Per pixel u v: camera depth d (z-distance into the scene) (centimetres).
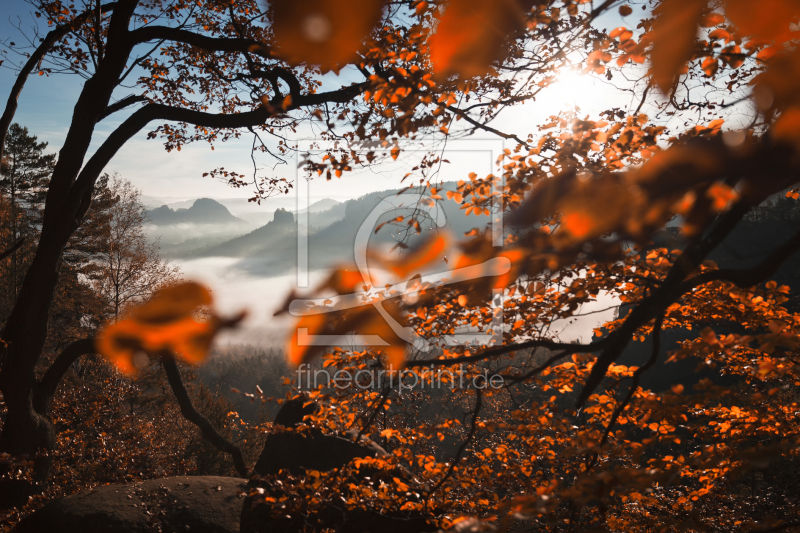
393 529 507
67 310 2392
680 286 189
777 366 405
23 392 879
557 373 397
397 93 298
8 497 858
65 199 873
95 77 869
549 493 262
